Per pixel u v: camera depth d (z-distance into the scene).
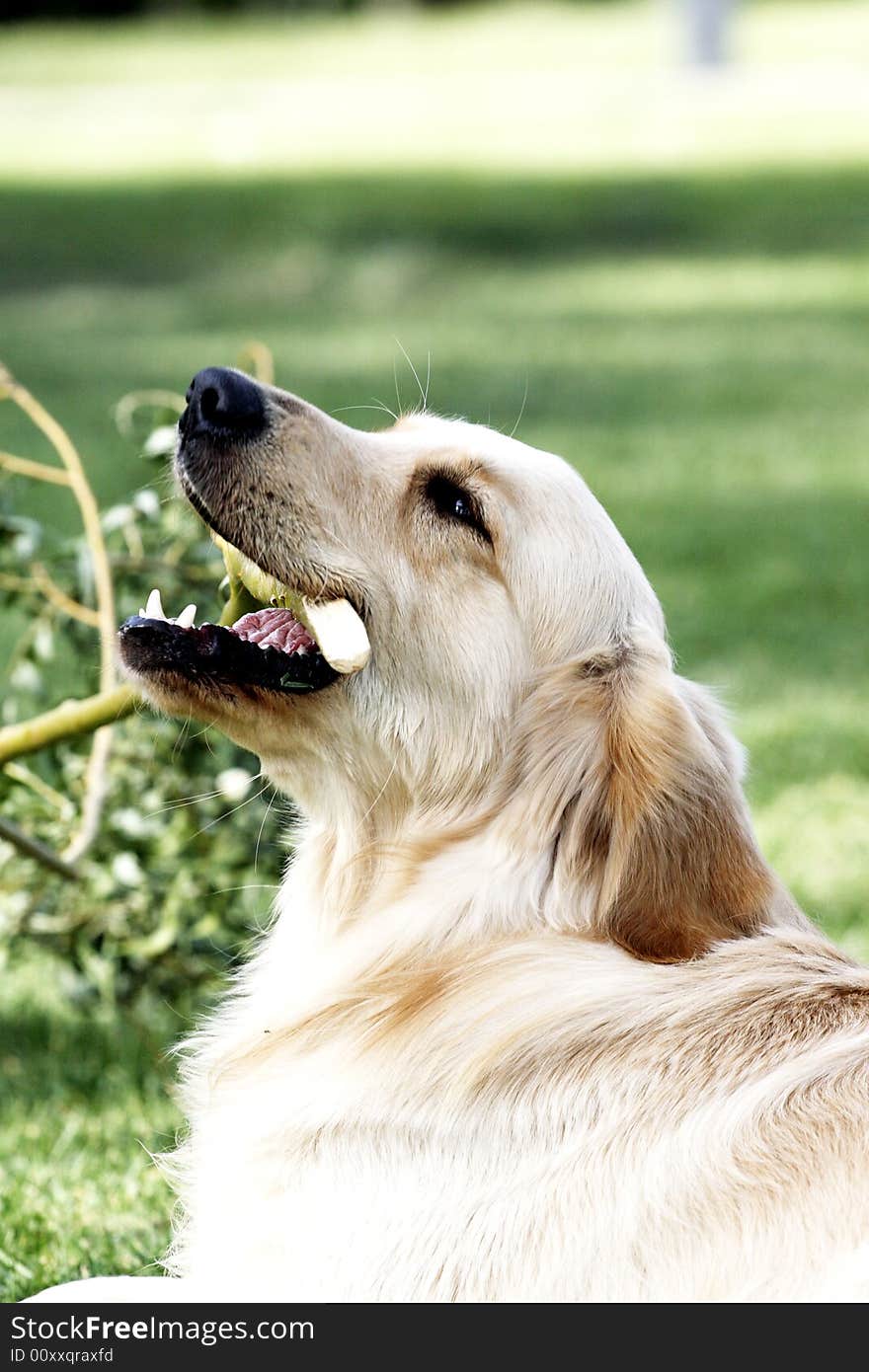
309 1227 2.95
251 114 31.66
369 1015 3.19
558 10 51.88
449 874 3.32
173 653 3.32
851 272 18.94
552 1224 2.81
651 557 9.89
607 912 3.13
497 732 3.38
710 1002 2.99
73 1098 4.82
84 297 17.70
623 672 3.31
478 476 3.46
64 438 4.46
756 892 3.17
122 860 4.85
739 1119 2.81
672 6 37.62
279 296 17.83
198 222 21.25
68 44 45.19
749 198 22.59
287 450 3.41
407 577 3.42
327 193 22.81
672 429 12.84
